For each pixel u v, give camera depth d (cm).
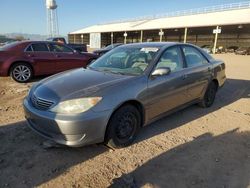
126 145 367
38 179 292
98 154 347
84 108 313
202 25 3619
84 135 314
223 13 4184
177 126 454
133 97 352
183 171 316
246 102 638
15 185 280
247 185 293
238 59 2372
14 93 671
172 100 434
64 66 909
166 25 4269
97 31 5669
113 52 482
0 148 354
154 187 283
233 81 936
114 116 336
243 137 419
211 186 289
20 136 391
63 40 2064
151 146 375
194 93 497
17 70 822
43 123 327
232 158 350
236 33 4241
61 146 358
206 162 338
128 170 314
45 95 340
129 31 4922
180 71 448
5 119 461
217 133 432
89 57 971
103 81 357
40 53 857
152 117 402
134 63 418
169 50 447
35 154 342
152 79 388
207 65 534
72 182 288
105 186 283
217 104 609
